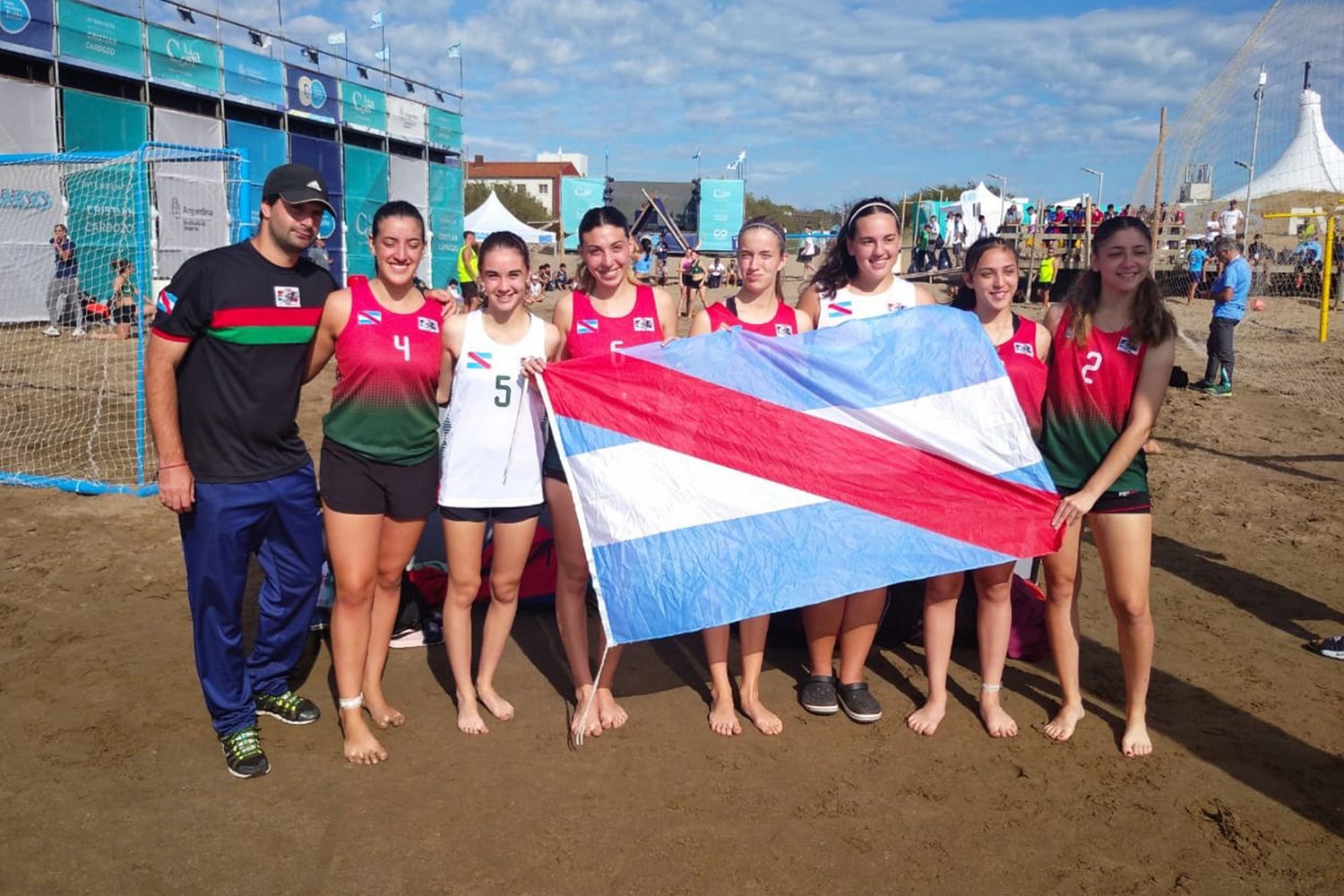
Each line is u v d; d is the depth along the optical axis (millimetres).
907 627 5234
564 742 4156
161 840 3396
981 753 4129
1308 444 10328
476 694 4426
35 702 4355
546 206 97312
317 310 3730
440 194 30672
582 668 4305
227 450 3674
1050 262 24781
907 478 4168
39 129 17375
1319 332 19531
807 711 4488
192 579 3746
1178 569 6480
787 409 4141
